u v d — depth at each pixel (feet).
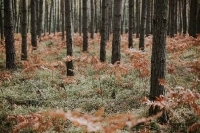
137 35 93.15
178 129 20.72
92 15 80.94
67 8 36.01
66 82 34.09
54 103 27.09
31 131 20.07
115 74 33.88
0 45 61.82
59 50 63.26
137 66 30.09
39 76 37.70
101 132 18.10
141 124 21.03
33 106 26.25
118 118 8.23
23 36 47.21
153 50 21.53
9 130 20.95
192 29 67.21
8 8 40.09
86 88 31.58
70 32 36.35
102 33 43.96
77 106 26.50
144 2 50.88
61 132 20.18
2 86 32.73
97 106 26.35
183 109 23.27
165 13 20.72
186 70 31.37
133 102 26.84
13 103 27.30
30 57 51.06
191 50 50.08
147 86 31.14
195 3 66.74
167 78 33.06
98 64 29.76
